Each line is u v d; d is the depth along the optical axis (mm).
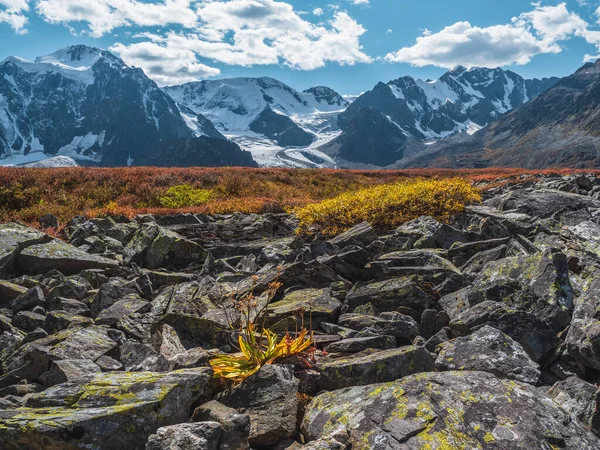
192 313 3271
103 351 2781
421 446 1740
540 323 2684
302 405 2240
